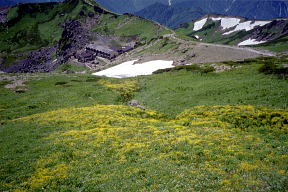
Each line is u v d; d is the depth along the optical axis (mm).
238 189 12938
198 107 36125
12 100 53125
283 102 34688
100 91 59469
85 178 17594
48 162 20516
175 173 16344
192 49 139250
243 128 26062
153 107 45562
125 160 19812
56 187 16562
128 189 15148
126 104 49750
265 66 55562
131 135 25531
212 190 13430
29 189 16500
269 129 24562
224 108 32969
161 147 21484
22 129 30844
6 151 23812
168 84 61281
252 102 37375
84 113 36312
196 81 58656
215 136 22812
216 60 114875
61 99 52281
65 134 27172
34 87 68625
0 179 18562
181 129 26266
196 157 18562
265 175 14273
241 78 52062
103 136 25500
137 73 118688
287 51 135000
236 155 18188
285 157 16859
